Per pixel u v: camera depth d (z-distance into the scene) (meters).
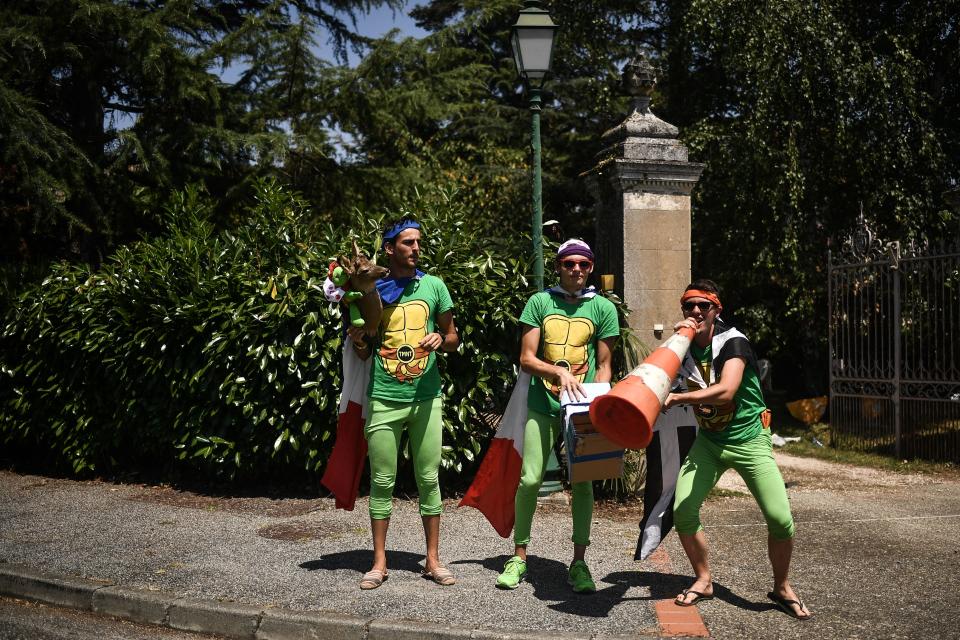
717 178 14.28
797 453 10.41
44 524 6.03
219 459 7.04
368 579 4.41
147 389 7.50
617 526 6.04
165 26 11.99
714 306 3.96
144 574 4.66
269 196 7.59
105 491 7.44
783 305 15.52
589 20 17.05
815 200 14.19
